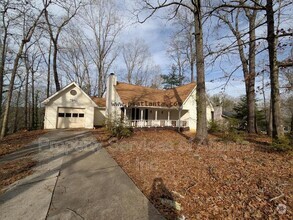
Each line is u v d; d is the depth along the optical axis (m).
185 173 5.46
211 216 3.44
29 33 13.88
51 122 17.84
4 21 15.09
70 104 18.59
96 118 22.73
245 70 12.31
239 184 4.52
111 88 20.11
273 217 3.28
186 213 3.57
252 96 14.84
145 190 4.62
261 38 7.39
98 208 3.84
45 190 4.70
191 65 26.09
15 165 6.68
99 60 30.75
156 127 16.73
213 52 8.02
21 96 30.69
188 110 19.44
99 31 29.91
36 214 3.65
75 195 4.42
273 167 5.51
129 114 18.44
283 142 6.96
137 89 20.81
